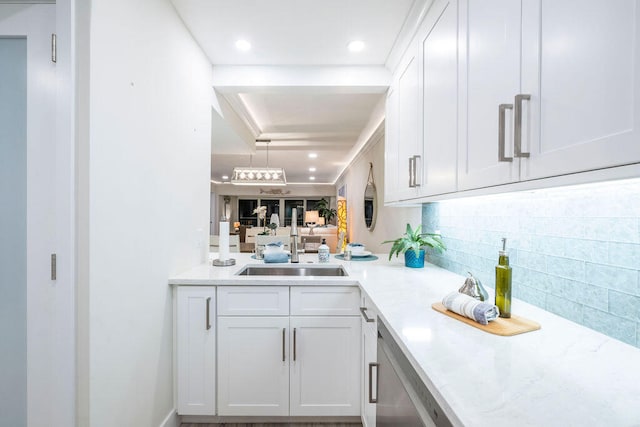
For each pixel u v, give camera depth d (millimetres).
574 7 673
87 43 1055
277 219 3061
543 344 866
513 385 665
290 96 2945
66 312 1044
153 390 1492
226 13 1716
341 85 2277
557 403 604
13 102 1079
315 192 10531
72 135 1043
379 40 1960
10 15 1063
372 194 4164
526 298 1221
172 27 1662
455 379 688
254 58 2191
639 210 825
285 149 5227
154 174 1486
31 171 1054
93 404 1081
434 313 1128
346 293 1732
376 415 1258
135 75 1321
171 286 1691
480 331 956
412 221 2488
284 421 1812
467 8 1130
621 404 602
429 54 1493
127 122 1266
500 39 934
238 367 1728
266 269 2189
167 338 1641
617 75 579
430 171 1471
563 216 1055
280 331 1730
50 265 1049
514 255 1291
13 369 1076
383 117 3281
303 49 2074
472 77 1095
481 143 1034
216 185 10000
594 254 944
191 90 1922
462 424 548
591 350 829
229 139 3385
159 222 1545
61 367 1046
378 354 1237
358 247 2492
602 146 607
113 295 1187
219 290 1713
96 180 1087
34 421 1057
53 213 1048
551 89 737
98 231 1099
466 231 1688
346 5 1642
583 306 980
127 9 1263
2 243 1078
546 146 750
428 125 1492
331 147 5066
